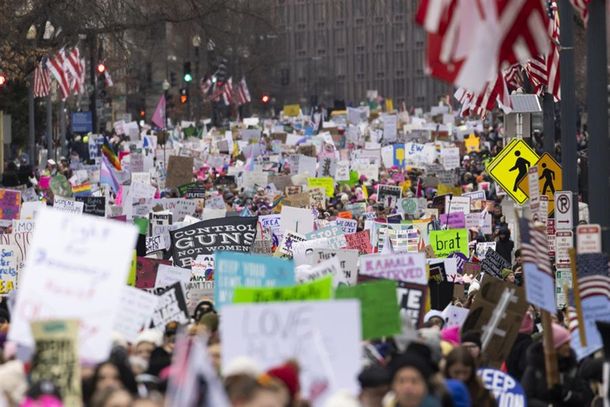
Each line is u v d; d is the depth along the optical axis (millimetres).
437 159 165500
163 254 79188
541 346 38875
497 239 82188
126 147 185375
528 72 76812
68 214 30344
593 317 39000
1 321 48000
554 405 37719
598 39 52438
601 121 52562
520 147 68000
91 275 30188
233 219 66500
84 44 189125
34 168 168250
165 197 118812
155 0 169250
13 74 148625
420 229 85688
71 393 28328
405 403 28719
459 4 32031
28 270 30062
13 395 30812
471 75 32031
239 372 25672
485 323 42938
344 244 69000
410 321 39438
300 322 28828
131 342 39594
